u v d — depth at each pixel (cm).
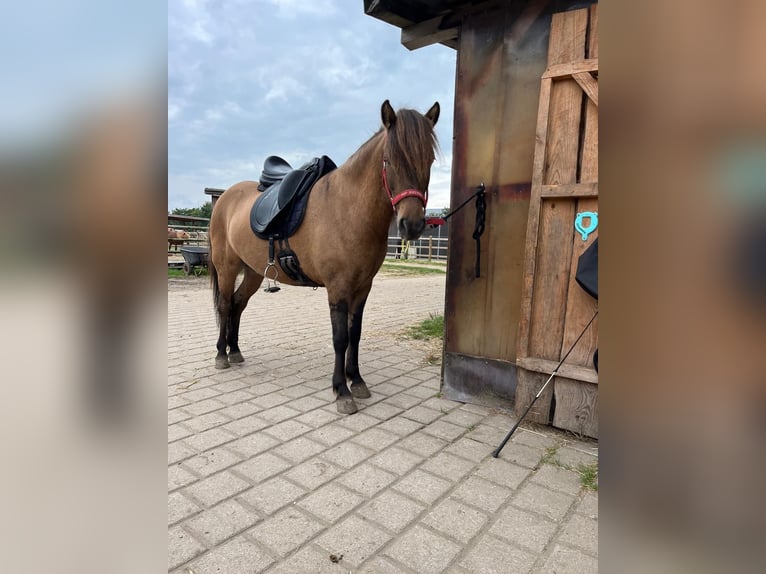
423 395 311
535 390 263
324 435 247
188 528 170
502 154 275
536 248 257
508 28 266
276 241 304
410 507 184
